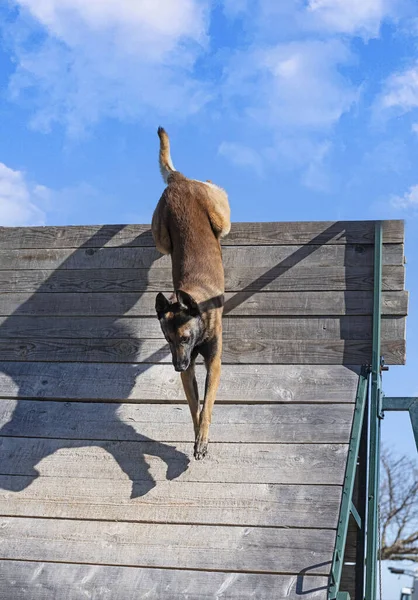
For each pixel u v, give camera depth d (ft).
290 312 24.35
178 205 23.99
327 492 19.76
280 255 25.09
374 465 21.30
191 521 19.80
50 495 21.04
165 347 24.52
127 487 20.88
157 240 24.44
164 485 20.72
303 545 18.70
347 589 23.36
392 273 24.18
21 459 22.11
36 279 26.61
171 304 20.66
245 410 22.39
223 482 20.52
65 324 25.67
